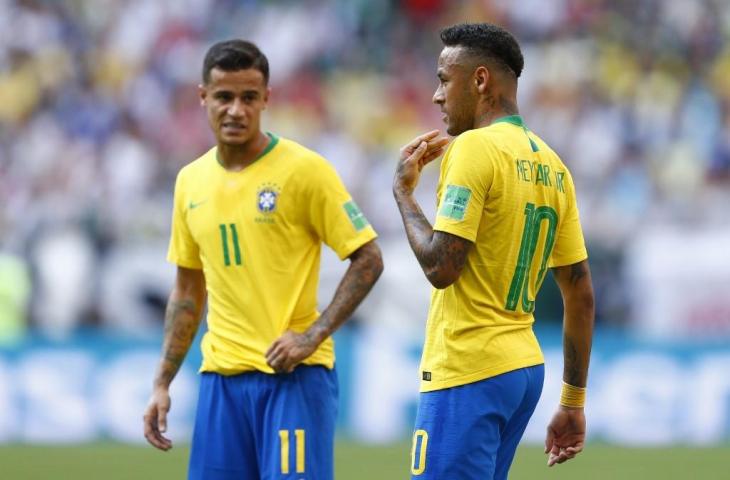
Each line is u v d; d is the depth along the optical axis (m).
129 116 61.50
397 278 49.41
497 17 65.25
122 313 51.94
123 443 40.25
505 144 15.97
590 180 57.78
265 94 18.61
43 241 53.62
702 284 51.25
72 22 64.56
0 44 63.44
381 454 37.12
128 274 52.44
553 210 16.52
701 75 63.12
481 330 15.90
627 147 59.75
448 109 16.56
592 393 41.41
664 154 59.53
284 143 18.67
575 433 17.67
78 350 41.28
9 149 59.88
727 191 57.88
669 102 61.62
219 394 18.52
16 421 41.03
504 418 16.00
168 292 52.25
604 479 32.47
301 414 18.02
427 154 16.59
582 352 17.39
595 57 63.25
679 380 41.50
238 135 18.23
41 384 41.12
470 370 15.84
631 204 56.59
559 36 64.50
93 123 60.94
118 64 63.34
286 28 64.62
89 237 54.34
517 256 16.05
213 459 18.52
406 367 41.41
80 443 40.31
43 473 33.38
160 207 56.69
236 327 18.34
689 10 65.06
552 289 48.56
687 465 35.22
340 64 64.06
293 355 17.67
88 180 58.38
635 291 51.56
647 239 52.62
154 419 19.14
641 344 41.69
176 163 59.94
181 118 61.69
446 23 65.44
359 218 18.47
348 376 41.56
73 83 62.72
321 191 18.34
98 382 41.00
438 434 15.91
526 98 61.94
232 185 18.48
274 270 18.28
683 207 56.25
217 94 18.30
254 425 18.27
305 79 63.47
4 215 56.06
